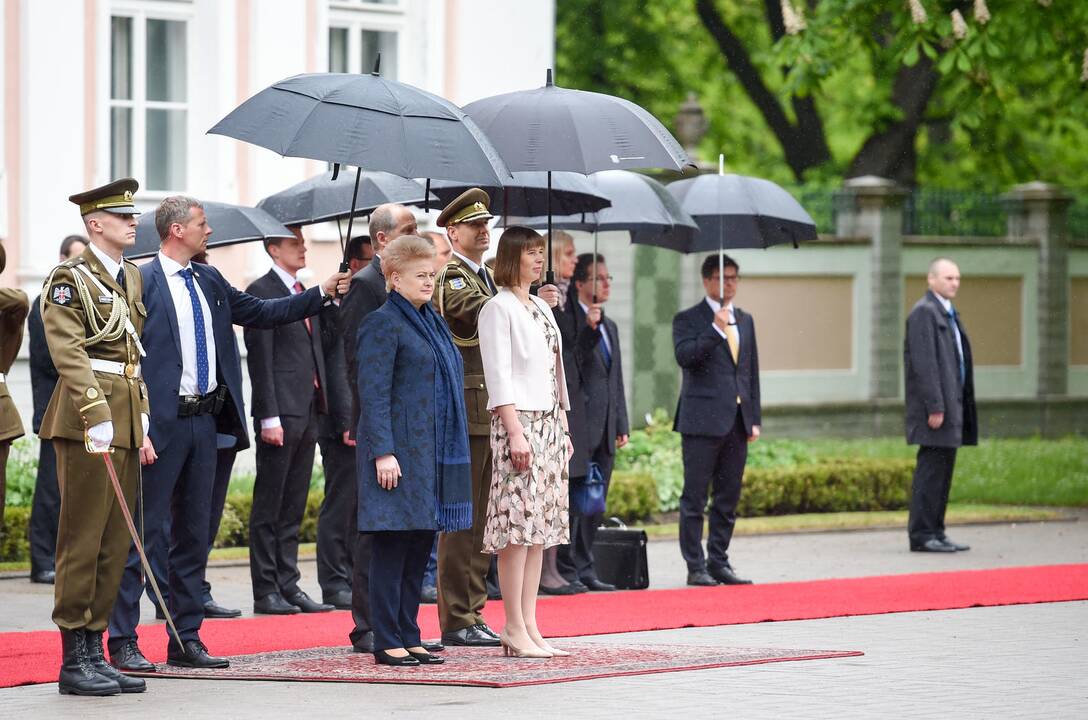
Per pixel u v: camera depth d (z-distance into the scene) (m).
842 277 56.56
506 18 44.38
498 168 19.70
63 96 38.09
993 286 60.38
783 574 30.84
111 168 39.34
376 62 20.34
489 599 26.89
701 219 30.02
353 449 26.14
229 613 25.16
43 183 37.78
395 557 19.78
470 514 19.94
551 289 22.22
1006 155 78.75
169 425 19.91
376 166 19.05
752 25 80.00
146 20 39.66
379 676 18.94
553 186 25.02
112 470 18.30
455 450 19.77
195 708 17.39
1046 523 40.38
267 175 40.84
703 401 29.02
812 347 55.97
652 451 42.94
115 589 18.92
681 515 29.20
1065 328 61.75
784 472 41.78
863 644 22.19
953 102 51.16
